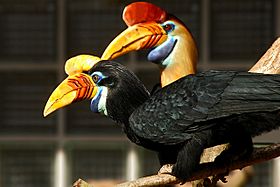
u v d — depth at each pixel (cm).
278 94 520
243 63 1101
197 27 1105
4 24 1124
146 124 528
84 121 1116
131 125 530
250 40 1103
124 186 516
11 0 1122
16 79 1123
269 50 586
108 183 1042
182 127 524
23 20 1122
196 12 1106
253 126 526
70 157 1119
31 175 1127
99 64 534
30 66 1120
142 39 636
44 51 1120
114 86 532
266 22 1103
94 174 1119
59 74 1118
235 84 525
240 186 747
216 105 523
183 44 655
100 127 1114
